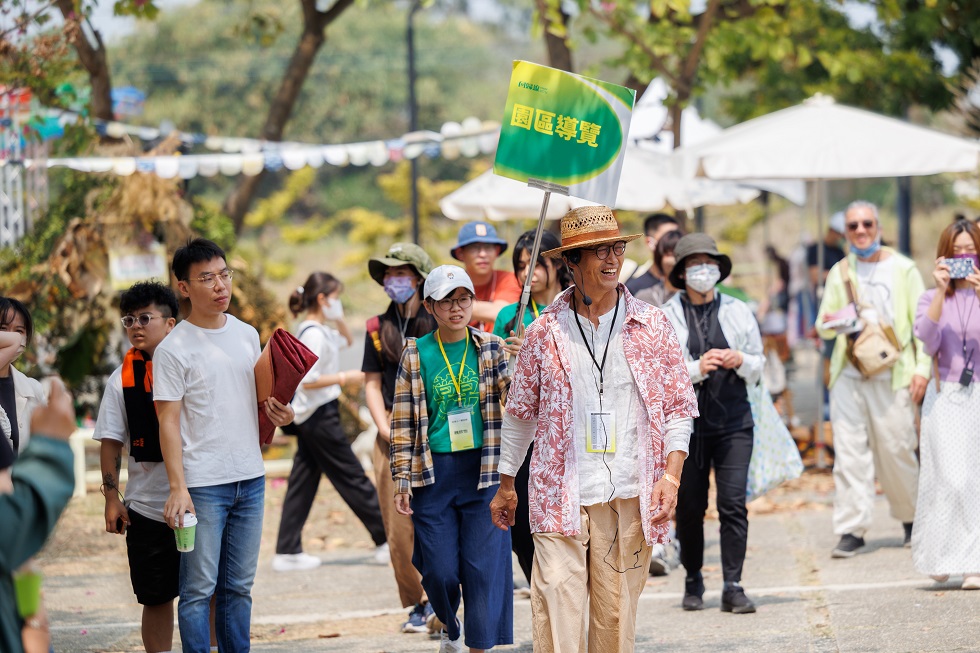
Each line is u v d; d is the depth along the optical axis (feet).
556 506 30.86
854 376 54.03
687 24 87.92
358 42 274.57
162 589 35.70
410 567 43.27
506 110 35.99
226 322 35.27
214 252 34.30
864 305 53.72
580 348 31.32
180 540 33.35
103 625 45.11
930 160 66.03
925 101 105.70
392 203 258.57
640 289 52.49
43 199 76.02
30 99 62.39
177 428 33.71
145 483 35.37
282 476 81.05
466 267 48.70
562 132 35.99
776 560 54.03
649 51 79.25
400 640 42.86
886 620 41.32
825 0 91.76
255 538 35.42
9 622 21.95
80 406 78.13
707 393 44.16
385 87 266.16
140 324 35.32
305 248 241.55
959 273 45.21
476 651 36.27
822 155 66.13
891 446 53.67
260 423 35.63
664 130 87.81
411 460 36.76
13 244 74.18
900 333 53.78
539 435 31.48
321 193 261.03
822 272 77.82
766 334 87.61
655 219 57.00
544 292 43.09
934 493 45.62
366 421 78.79
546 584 30.86
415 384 36.73
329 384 55.77
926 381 52.24
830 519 62.69
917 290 53.93
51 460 22.03
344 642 42.80
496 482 36.42
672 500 30.78
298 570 57.47
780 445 45.78
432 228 145.79
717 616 43.86
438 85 281.95
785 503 67.46
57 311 75.15
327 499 76.07
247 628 35.65
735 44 77.97
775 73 106.11
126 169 69.56
